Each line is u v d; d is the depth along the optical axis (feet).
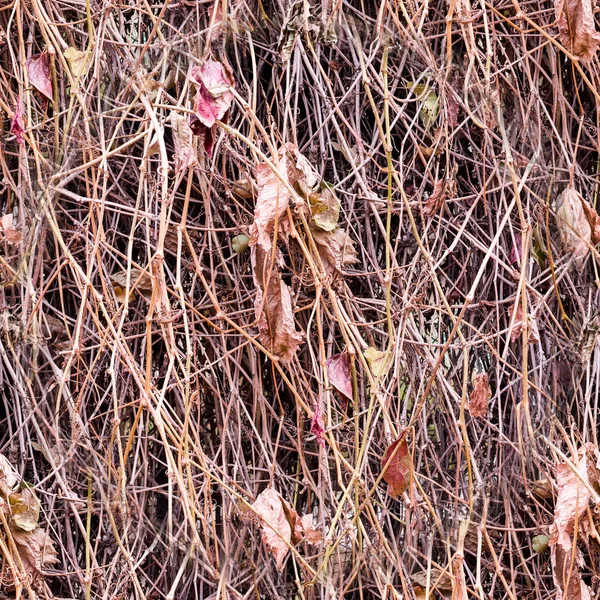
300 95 6.90
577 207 6.96
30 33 6.85
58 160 6.82
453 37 6.99
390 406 6.84
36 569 6.69
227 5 6.86
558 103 7.09
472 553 6.91
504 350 6.86
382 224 6.83
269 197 6.57
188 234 6.86
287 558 6.80
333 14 6.81
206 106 6.55
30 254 6.79
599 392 7.09
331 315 6.77
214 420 6.89
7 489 6.64
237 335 6.81
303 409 6.88
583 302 7.06
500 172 6.99
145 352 6.84
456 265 7.00
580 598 6.77
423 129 6.91
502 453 6.97
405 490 6.76
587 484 6.64
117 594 6.75
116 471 6.70
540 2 7.00
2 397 6.84
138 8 6.79
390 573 6.81
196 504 6.73
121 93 6.80
